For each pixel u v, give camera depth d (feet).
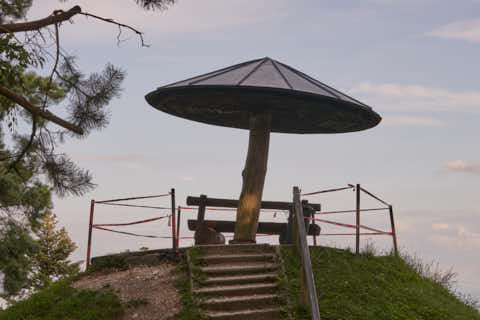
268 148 42.04
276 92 34.40
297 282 31.45
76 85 35.81
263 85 34.60
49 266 98.02
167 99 39.32
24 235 62.75
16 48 30.14
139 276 33.04
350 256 38.70
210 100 39.11
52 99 45.68
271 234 47.57
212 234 41.78
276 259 34.37
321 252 37.76
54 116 34.42
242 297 29.27
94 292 30.63
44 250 98.78
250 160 41.52
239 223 41.11
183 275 32.17
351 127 45.34
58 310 28.68
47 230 99.66
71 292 31.32
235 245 35.22
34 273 94.43
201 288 29.94
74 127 35.12
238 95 36.37
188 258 33.35
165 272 33.35
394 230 42.93
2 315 30.35
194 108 42.78
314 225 47.24
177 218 47.37
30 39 33.30
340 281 33.04
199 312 27.14
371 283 33.99
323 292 31.04
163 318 27.02
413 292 34.32
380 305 30.42
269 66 41.34
